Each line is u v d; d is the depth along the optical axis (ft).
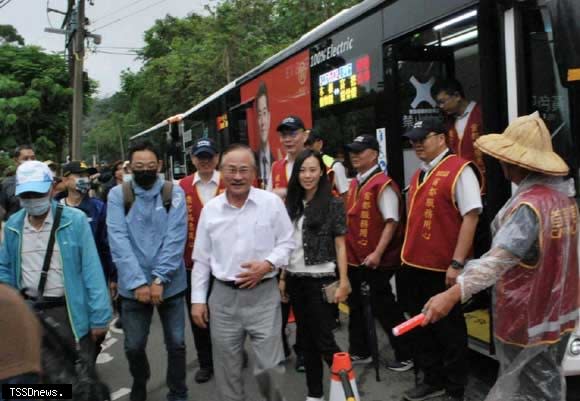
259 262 10.83
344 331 19.45
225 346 11.10
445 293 8.88
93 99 81.35
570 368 11.03
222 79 74.54
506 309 9.01
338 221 12.59
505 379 9.18
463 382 12.68
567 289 8.87
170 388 13.52
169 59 84.53
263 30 76.95
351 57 18.02
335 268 12.75
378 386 14.64
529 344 8.82
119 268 12.63
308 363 13.03
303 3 64.13
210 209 11.11
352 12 17.85
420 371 15.35
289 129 15.28
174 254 12.80
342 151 18.69
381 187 14.65
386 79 16.07
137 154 12.82
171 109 86.63
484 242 14.37
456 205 12.28
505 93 12.02
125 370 17.21
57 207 11.14
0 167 52.60
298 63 22.15
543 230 8.56
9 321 4.88
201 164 15.28
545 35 11.62
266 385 11.13
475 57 16.25
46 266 10.91
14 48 65.98
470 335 14.03
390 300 15.30
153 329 21.18
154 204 12.92
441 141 12.71
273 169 16.20
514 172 9.21
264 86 26.20
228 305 11.00
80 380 5.97
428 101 16.62
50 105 63.93
